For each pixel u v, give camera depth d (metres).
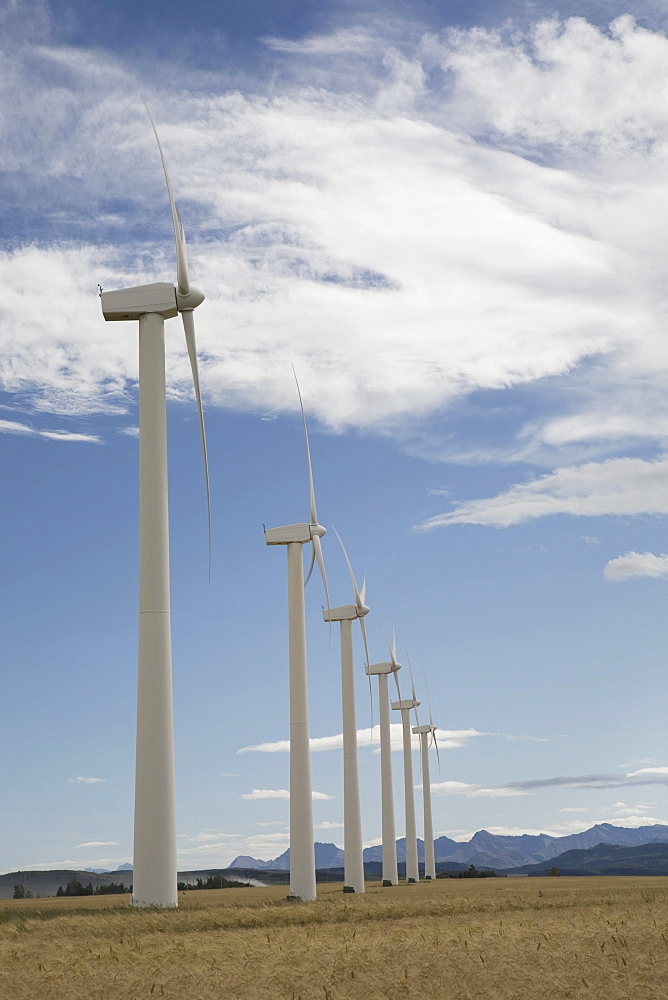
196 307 42.09
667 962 20.52
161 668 37.84
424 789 157.25
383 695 105.44
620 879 100.44
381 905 44.16
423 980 19.36
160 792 37.03
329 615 77.44
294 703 59.88
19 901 60.62
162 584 38.44
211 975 19.72
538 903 44.75
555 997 17.81
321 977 19.58
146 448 39.69
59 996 18.56
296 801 58.41
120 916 33.31
